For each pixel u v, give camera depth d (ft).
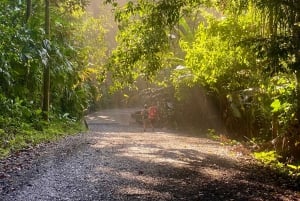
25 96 48.26
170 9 26.63
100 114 110.42
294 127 30.22
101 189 20.67
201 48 39.01
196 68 43.55
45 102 48.65
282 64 23.53
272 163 29.73
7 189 19.94
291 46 21.15
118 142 40.83
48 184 21.18
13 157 27.99
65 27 60.34
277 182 24.14
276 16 22.85
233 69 39.63
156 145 39.27
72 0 54.13
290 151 30.30
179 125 65.36
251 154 34.24
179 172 25.80
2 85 41.68
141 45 29.73
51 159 28.17
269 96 36.22
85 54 68.13
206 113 58.54
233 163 29.99
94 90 82.38
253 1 23.56
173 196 20.01
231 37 32.35
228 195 20.67
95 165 26.84
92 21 73.92
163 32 28.63
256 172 26.89
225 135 48.62
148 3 27.94
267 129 40.04
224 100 52.19
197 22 51.78
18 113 41.27
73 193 19.70
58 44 55.42
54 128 47.75
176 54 57.00
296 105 29.96
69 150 32.96
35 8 54.44
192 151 35.60
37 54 43.57
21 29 43.16
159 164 28.25
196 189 21.63
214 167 28.09
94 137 45.60
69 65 55.11
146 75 32.63
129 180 22.94
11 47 40.34
